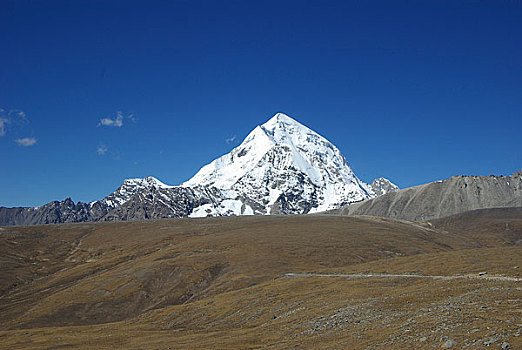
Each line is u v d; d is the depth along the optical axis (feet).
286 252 547.08
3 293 536.01
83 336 253.24
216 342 190.19
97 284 484.33
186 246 604.49
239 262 499.92
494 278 203.21
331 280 278.87
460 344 110.52
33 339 253.03
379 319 164.86
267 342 177.17
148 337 230.27
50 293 504.02
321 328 175.63
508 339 105.09
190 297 438.40
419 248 637.30
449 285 200.75
